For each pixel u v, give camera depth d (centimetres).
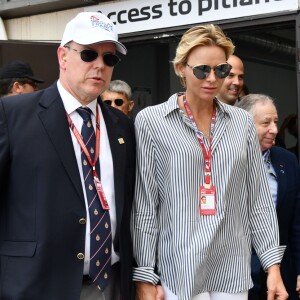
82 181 261
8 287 252
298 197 362
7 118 260
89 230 258
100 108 281
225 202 276
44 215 251
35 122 260
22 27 617
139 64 651
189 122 281
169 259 278
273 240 293
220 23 502
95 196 261
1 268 257
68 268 253
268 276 288
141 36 543
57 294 251
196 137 280
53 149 256
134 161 286
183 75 289
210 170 277
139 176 284
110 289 269
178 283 273
